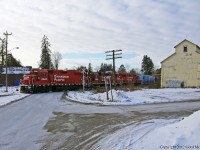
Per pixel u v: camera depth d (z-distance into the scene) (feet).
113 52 119.75
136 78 247.50
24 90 161.38
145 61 489.67
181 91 149.89
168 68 190.19
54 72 173.88
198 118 36.76
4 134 45.68
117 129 48.08
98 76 203.82
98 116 65.92
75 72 187.11
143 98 114.21
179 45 187.93
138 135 40.98
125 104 94.99
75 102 102.78
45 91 167.53
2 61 279.28
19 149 36.19
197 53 184.03
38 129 49.85
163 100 106.93
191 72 185.47
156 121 55.16
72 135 44.42
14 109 80.89
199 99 111.04
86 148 35.86
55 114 70.03
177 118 59.88
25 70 277.85
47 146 37.58
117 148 34.19
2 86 246.27
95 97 121.08
